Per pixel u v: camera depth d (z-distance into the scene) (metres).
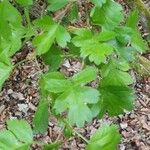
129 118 1.26
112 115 0.30
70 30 0.30
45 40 0.28
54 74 0.28
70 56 0.31
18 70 1.31
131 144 1.21
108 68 0.30
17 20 0.30
